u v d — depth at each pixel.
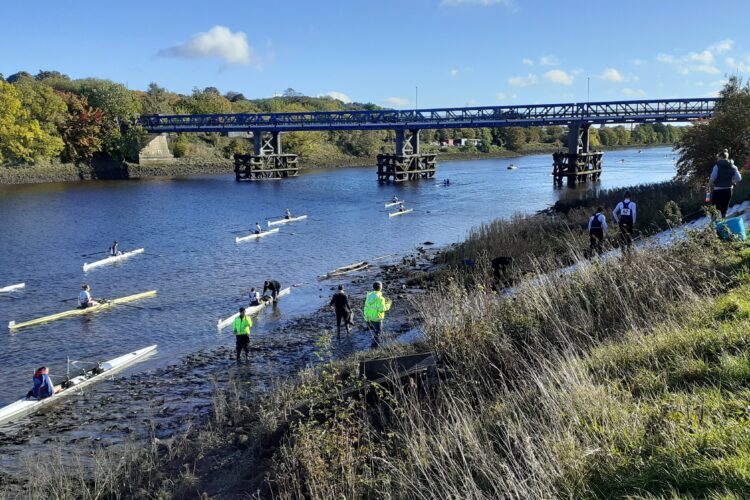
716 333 9.88
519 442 8.54
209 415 17.66
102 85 126.00
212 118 132.25
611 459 7.38
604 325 13.65
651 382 9.09
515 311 14.98
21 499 13.54
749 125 41.00
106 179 111.38
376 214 64.94
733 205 25.34
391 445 10.84
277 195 85.12
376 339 21.25
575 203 51.94
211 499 11.36
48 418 18.14
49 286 34.97
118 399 19.36
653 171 116.19
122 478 13.65
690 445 7.00
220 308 30.05
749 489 5.96
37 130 101.81
